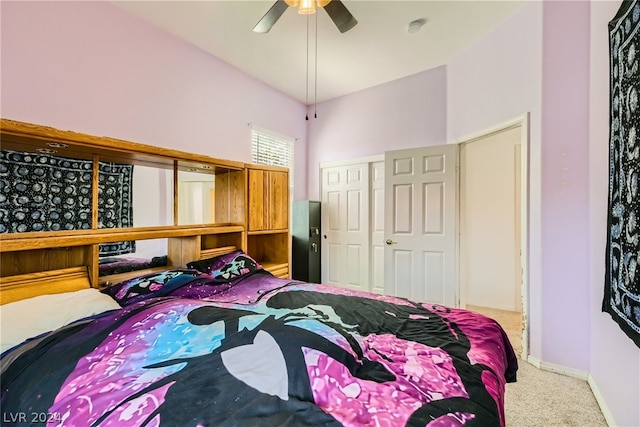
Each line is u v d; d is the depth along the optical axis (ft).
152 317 3.71
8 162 5.09
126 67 7.46
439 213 10.48
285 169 10.34
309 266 13.57
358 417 2.32
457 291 10.26
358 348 3.25
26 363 3.15
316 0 6.07
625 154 4.28
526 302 7.64
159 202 7.36
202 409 2.30
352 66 10.71
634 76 3.97
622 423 4.75
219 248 8.39
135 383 2.69
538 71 7.24
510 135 11.70
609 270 4.92
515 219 11.66
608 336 5.36
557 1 6.85
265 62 10.29
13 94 5.76
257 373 2.65
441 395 2.74
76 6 6.56
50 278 5.04
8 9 5.69
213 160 7.70
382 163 12.63
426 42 9.21
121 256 6.46
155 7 7.34
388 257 11.43
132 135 7.60
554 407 5.71
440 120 10.81
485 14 7.91
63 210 5.70
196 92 9.21
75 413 2.47
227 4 7.27
